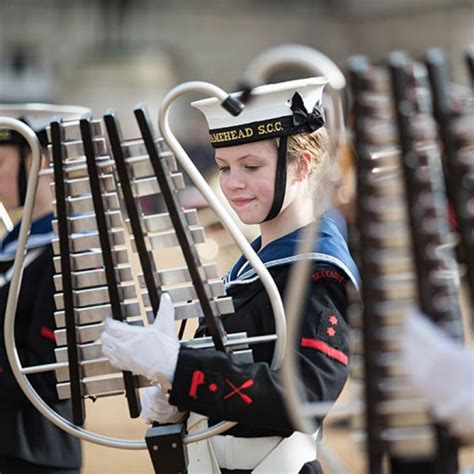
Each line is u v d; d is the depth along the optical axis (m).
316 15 69.50
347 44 69.00
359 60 5.86
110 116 6.90
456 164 5.68
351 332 7.31
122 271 7.20
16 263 7.28
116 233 7.15
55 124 7.00
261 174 7.41
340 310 7.25
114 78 57.75
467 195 5.69
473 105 5.78
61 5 64.88
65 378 7.34
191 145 34.88
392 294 5.75
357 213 5.80
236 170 7.47
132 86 57.75
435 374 5.49
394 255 5.75
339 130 6.51
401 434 5.78
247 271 7.68
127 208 7.00
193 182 7.01
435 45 64.25
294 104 7.37
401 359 5.72
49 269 8.60
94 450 14.62
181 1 68.44
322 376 7.01
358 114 5.80
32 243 8.70
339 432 14.09
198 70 69.38
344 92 6.74
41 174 7.16
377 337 5.76
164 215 7.05
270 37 70.12
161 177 6.96
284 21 70.12
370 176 5.78
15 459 8.74
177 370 6.97
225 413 6.96
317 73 6.66
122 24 66.62
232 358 7.05
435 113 5.71
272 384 6.95
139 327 7.05
